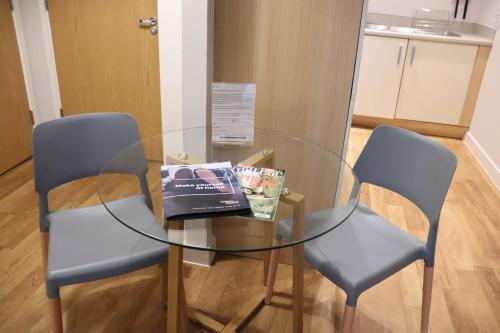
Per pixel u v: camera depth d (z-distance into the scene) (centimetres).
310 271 217
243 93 171
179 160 162
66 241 149
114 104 322
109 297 195
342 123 196
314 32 182
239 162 163
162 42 193
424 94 400
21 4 295
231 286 205
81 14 298
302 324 168
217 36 190
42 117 329
